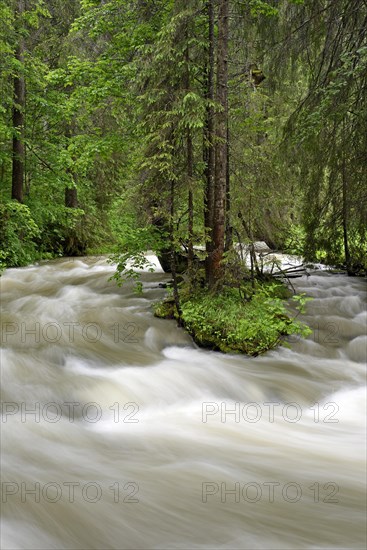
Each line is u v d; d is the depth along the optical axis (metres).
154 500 3.88
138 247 9.13
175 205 8.59
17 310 9.84
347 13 9.45
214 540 3.41
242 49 10.10
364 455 4.83
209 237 8.46
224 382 6.72
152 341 8.00
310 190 11.00
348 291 11.20
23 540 3.35
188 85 8.04
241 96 9.48
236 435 5.27
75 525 3.54
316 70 11.04
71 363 6.94
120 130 12.86
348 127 10.03
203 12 8.62
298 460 4.69
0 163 16.23
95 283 12.91
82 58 13.88
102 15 11.77
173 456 4.71
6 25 14.14
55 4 17.38
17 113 16.22
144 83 9.05
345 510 3.80
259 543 3.38
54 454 4.62
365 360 7.88
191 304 8.48
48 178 17.75
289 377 6.99
